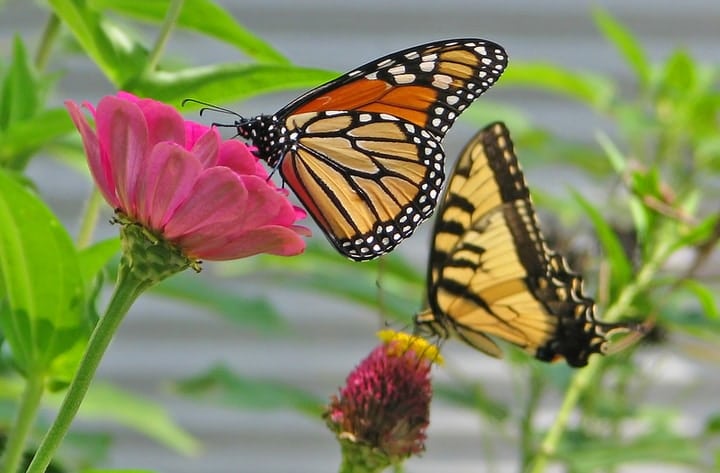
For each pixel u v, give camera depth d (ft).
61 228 2.43
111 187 2.34
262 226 2.33
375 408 2.55
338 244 2.58
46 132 2.61
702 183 3.16
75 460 2.93
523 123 3.20
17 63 2.68
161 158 2.32
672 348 3.16
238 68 2.52
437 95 2.57
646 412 3.07
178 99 2.52
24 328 2.45
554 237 3.02
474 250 2.66
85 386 2.33
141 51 2.59
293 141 2.55
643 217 2.89
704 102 3.11
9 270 2.44
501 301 2.68
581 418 3.06
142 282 2.34
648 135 3.29
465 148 2.66
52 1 2.57
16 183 2.39
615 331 2.69
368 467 2.55
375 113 2.57
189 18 2.64
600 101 3.18
